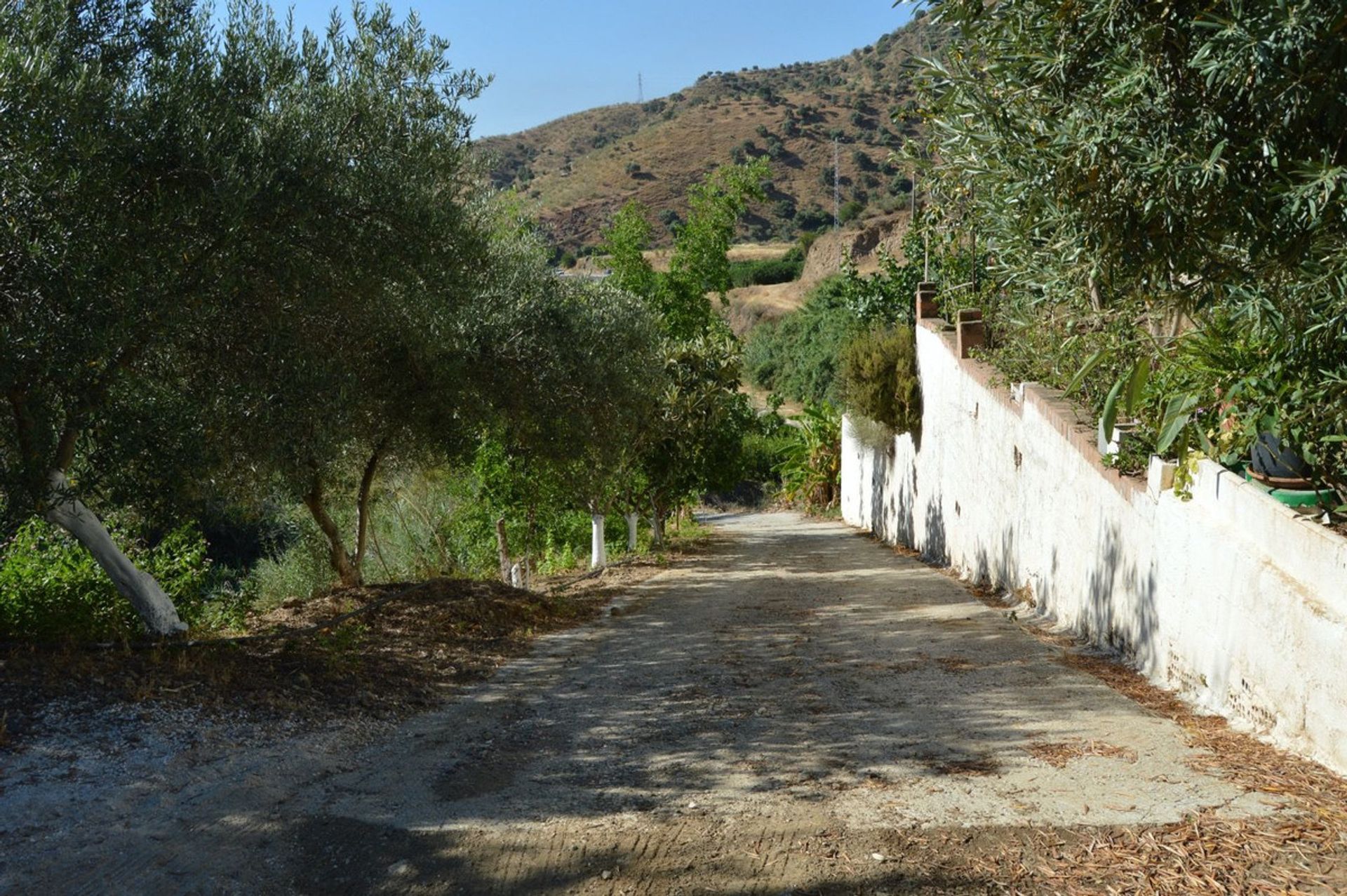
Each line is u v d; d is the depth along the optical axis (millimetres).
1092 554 9359
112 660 6625
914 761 5406
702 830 4480
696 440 22172
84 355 5852
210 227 6598
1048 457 11055
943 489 18609
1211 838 4211
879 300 29281
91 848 4219
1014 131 4793
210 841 4379
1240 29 3828
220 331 7516
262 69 7336
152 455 6434
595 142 105312
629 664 8531
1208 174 4023
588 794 5031
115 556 7344
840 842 4305
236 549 18422
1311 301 4371
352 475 11625
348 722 6266
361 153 8023
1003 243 5891
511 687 7586
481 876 4109
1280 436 6023
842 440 37312
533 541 17766
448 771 5426
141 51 6914
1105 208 4496
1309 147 4133
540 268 12555
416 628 9344
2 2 6172
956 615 11281
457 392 10625
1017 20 4793
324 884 4082
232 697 6340
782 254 77312
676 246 28781
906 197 69000
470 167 9477
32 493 6086
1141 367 6906
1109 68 4434
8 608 7219
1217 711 6430
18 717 5453
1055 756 5422
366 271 7855
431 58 8523
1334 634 5016
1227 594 6332
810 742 5871
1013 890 3854
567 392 12156
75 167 6000
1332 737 5051
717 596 13750
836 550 23062
